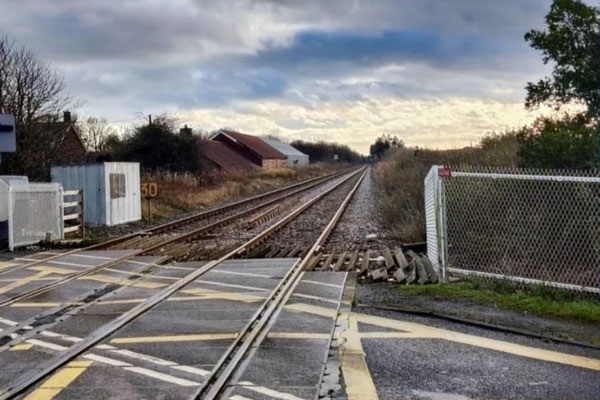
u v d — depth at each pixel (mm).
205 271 11266
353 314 7797
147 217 24109
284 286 9578
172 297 9031
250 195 38781
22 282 10656
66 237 18266
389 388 5215
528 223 10570
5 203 15336
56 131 25734
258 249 14234
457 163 18266
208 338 6758
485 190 11391
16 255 14422
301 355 6098
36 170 23906
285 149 100000
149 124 39125
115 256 13656
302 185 50625
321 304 8328
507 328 6941
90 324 7531
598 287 8742
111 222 21625
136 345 6551
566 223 10133
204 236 17812
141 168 38094
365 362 5887
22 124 23625
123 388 5277
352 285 9633
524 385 5238
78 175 21828
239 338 6715
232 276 10695
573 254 9984
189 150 40281
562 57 10977
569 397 4957
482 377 5449
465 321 7297
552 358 5938
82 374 5660
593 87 10688
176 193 30594
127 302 8750
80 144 39781
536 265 10094
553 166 10500
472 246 11234
